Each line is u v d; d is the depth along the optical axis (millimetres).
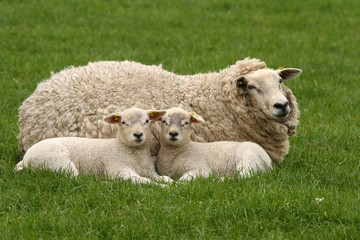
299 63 20828
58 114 10383
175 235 7578
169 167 10016
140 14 28062
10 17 25141
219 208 8203
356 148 12469
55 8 27766
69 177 9164
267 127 10578
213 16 28781
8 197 8516
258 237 7598
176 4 31109
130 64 11242
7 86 16453
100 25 25391
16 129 12688
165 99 10570
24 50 20906
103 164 9602
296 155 11664
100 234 7547
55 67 18281
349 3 32906
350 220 8000
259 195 8539
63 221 7746
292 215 8148
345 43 25375
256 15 29641
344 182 9891
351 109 16156
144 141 9539
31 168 9430
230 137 10672
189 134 9922
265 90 10297
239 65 10961
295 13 30812
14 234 7383
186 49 22141
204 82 10961
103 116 10227
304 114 15539
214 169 9891
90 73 10836
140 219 7898
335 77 19969
